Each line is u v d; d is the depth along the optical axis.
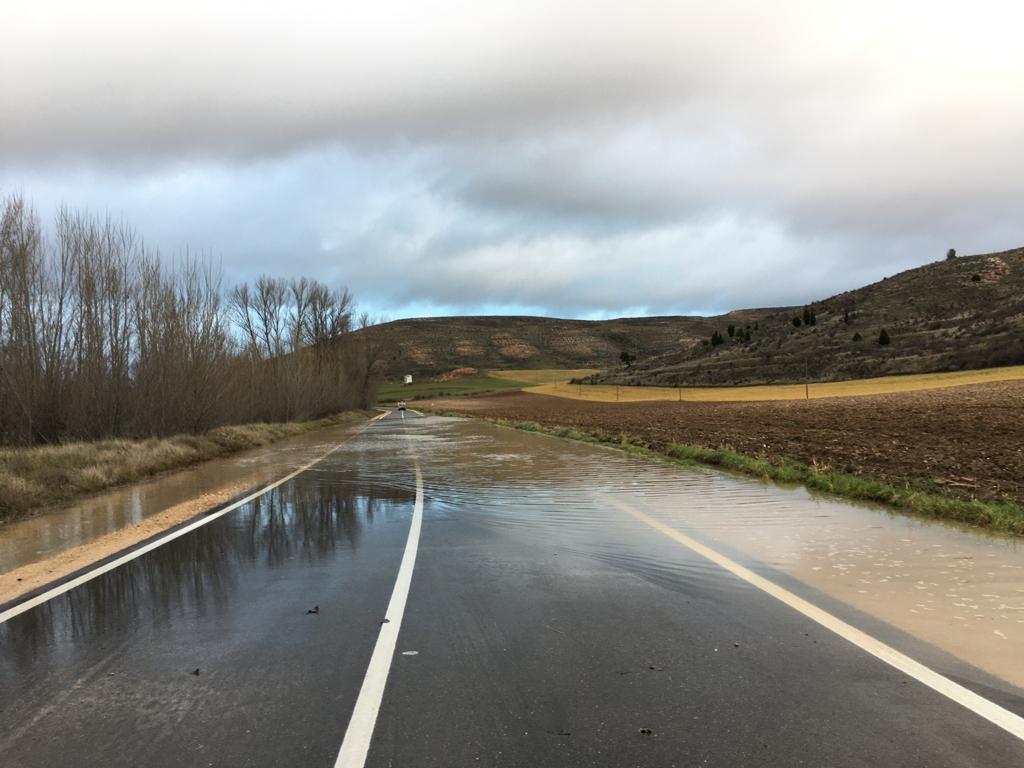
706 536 7.57
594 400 86.75
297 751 3.04
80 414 19.34
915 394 51.28
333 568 6.42
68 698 3.63
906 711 3.37
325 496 11.33
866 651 4.18
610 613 4.98
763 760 2.92
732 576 5.93
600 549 7.04
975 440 19.19
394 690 3.68
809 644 4.30
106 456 15.00
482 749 3.04
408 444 24.17
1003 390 47.78
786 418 33.09
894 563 6.30
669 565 6.34
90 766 2.94
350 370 73.06
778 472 12.49
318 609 5.15
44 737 3.20
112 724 3.32
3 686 3.80
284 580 6.01
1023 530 7.54
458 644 4.37
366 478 13.85
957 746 3.02
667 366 130.50
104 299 20.56
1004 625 4.61
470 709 3.45
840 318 116.00
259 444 25.88
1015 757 2.92
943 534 7.58
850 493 10.45
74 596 5.61
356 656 4.18
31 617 5.06
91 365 19.75
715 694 3.59
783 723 3.26
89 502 11.04
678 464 15.37
